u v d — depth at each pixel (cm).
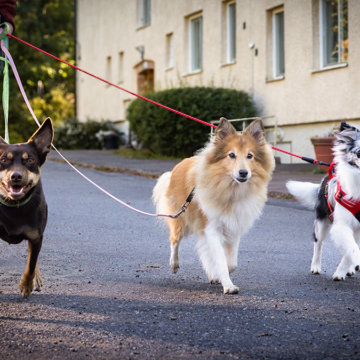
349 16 1439
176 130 1748
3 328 379
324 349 341
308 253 647
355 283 518
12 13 609
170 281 519
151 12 2289
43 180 1274
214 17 1930
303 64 1600
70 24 3694
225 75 1914
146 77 2450
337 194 508
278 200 1030
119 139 2512
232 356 331
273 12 1728
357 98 1431
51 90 3853
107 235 733
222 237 503
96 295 463
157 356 331
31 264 441
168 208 580
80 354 334
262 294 471
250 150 492
